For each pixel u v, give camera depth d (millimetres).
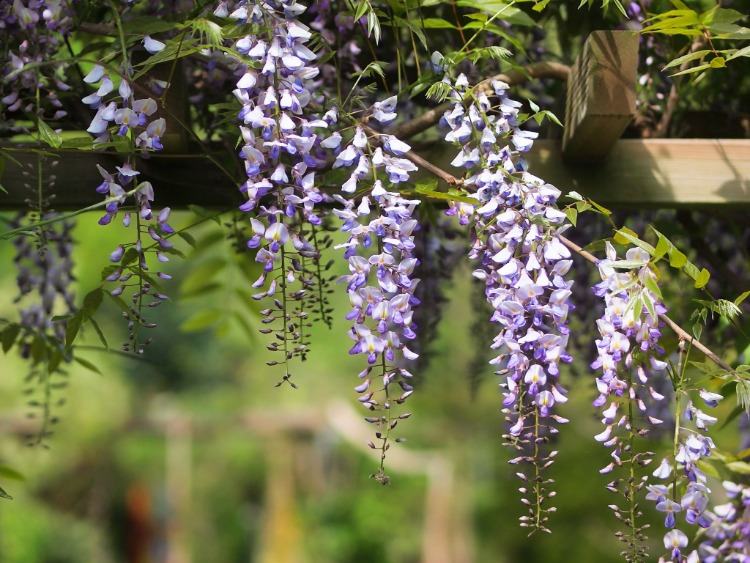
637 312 1678
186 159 1919
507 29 2080
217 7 1738
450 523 7973
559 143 1940
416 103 2088
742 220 2236
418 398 7785
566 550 6879
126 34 1747
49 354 2113
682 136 2127
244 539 9445
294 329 1705
